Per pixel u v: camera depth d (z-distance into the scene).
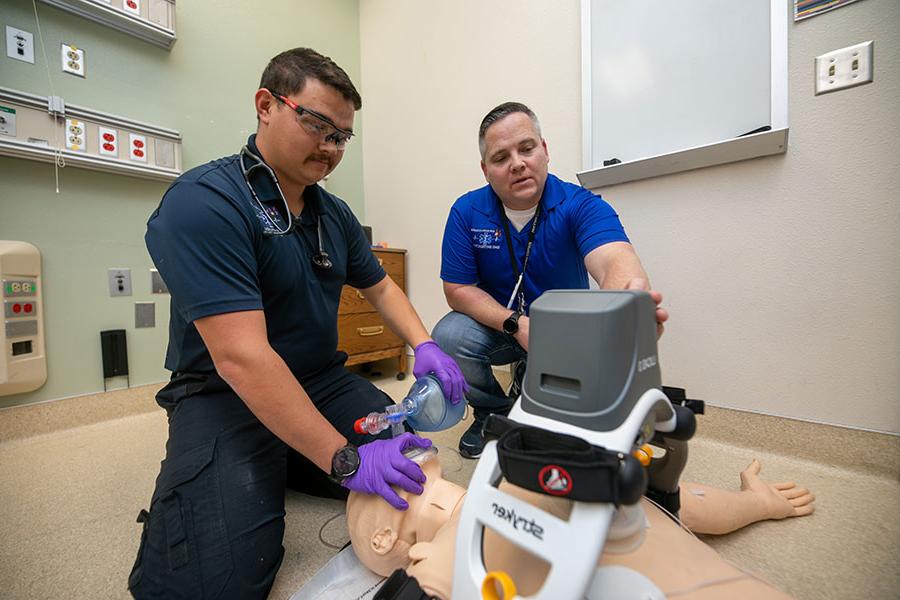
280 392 0.62
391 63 2.14
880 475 0.95
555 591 0.31
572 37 1.45
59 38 1.34
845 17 0.94
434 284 2.02
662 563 0.39
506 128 1.01
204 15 1.70
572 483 0.33
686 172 1.20
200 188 0.67
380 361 2.19
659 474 0.57
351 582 0.64
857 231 0.97
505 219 1.15
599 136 1.36
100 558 0.74
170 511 0.61
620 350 0.37
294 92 0.71
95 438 1.30
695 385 1.22
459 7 1.81
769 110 1.05
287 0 1.97
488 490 0.40
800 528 0.76
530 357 0.42
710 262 1.17
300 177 0.78
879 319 0.96
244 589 0.58
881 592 0.61
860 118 0.95
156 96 1.57
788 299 1.06
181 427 0.75
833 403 1.02
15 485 1.00
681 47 1.18
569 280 1.16
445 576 0.44
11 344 1.25
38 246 1.32
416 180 2.06
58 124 1.31
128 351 1.51
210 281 0.62
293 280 0.79
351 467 0.63
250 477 0.67
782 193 1.06
